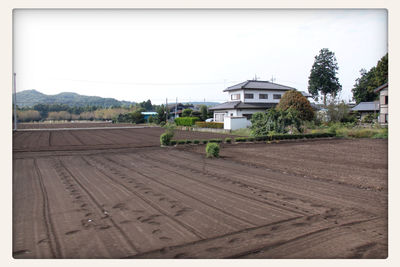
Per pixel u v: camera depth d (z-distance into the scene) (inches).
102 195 268.8
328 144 719.7
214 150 515.2
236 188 294.7
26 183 317.7
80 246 165.9
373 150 598.2
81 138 959.0
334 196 264.1
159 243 169.2
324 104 1359.5
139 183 316.8
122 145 737.0
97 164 444.5
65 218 209.8
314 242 170.2
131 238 175.9
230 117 1163.3
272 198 259.0
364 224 196.7
